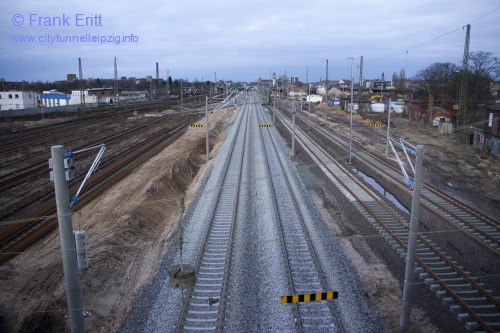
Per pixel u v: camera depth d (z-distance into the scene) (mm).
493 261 17219
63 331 12281
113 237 18125
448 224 21672
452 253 17906
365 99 106500
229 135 56719
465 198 27250
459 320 13047
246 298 13789
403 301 12219
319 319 12586
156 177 28734
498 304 13625
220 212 22594
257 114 93375
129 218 20406
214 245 18125
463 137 53156
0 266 15891
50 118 71875
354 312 13062
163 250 17922
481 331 12414
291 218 21531
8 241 18297
